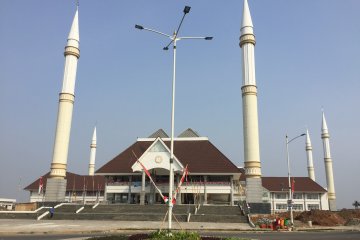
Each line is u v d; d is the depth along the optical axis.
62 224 39.19
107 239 21.97
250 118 66.31
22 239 24.80
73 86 72.00
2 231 31.00
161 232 20.72
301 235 31.27
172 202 21.06
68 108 70.19
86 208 53.84
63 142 68.44
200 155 64.81
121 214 47.41
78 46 74.44
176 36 24.66
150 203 60.03
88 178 96.00
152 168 59.00
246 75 68.81
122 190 62.88
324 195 97.69
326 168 110.69
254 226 40.62
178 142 69.31
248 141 65.31
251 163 64.00
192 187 61.22
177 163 58.97
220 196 65.50
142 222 42.75
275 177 103.19
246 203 58.50
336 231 39.25
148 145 68.94
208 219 45.41
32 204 59.25
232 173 60.09
